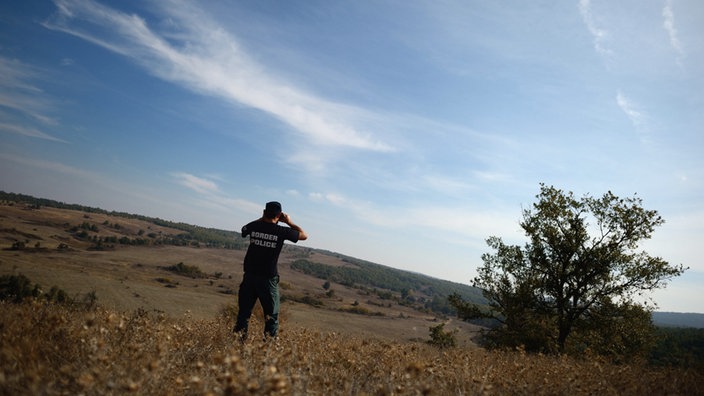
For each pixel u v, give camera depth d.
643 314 23.27
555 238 24.88
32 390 2.21
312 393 2.93
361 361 4.25
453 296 28.16
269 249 5.45
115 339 3.46
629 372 5.23
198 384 2.59
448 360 4.69
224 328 5.22
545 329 24.06
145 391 2.52
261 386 2.54
